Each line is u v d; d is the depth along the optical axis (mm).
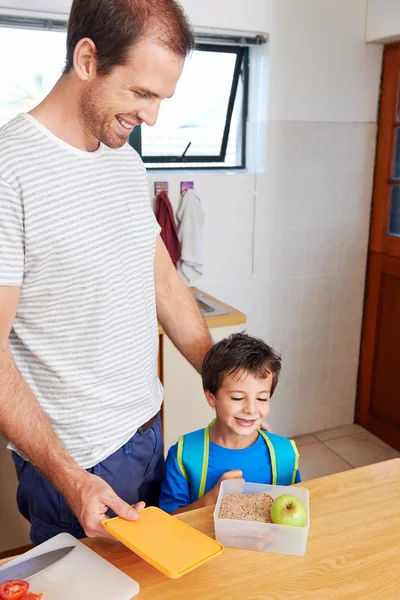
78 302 1089
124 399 1184
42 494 1201
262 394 1263
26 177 1003
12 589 818
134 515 940
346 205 2967
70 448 1152
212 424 1412
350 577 884
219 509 1014
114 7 913
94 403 1142
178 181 2578
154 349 1281
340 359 3201
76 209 1062
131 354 1180
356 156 2918
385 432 3123
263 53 2611
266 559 926
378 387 3148
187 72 2564
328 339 3133
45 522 1238
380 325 3086
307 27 2633
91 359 1122
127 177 1186
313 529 993
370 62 2814
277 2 2547
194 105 2637
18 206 996
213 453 1334
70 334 1104
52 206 1031
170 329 1445
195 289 2693
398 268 2898
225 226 2719
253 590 858
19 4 2156
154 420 1292
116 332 1140
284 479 1354
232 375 1241
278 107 2678
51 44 2314
